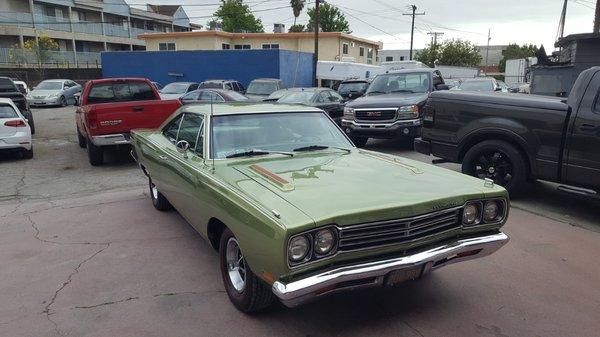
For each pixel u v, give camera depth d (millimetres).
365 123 10664
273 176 3750
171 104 9711
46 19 44344
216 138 4480
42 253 4988
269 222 2988
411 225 3236
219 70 29547
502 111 6598
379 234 3145
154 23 59750
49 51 40375
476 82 18875
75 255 4922
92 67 43938
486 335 3387
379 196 3328
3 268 4617
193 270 4520
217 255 4887
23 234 5605
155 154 5621
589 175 5832
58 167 9789
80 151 11805
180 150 4684
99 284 4246
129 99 11156
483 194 3553
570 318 3625
